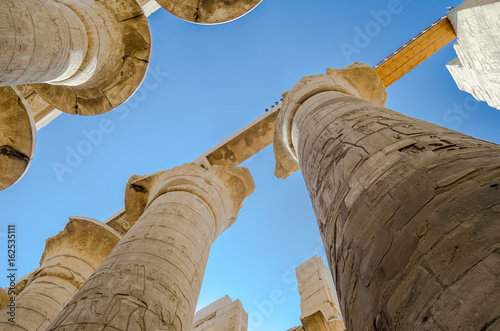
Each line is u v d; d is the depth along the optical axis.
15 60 5.11
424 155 2.28
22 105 8.00
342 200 2.63
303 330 8.62
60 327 4.04
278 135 7.91
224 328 10.53
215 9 11.13
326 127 4.17
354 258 2.12
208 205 8.01
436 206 1.75
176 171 8.95
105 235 9.88
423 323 1.39
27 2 5.59
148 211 7.12
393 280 1.67
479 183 1.71
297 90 6.92
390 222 1.95
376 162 2.61
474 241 1.43
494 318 1.17
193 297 5.41
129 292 4.57
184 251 5.95
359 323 1.88
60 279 8.71
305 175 4.16
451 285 1.37
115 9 8.25
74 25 6.60
